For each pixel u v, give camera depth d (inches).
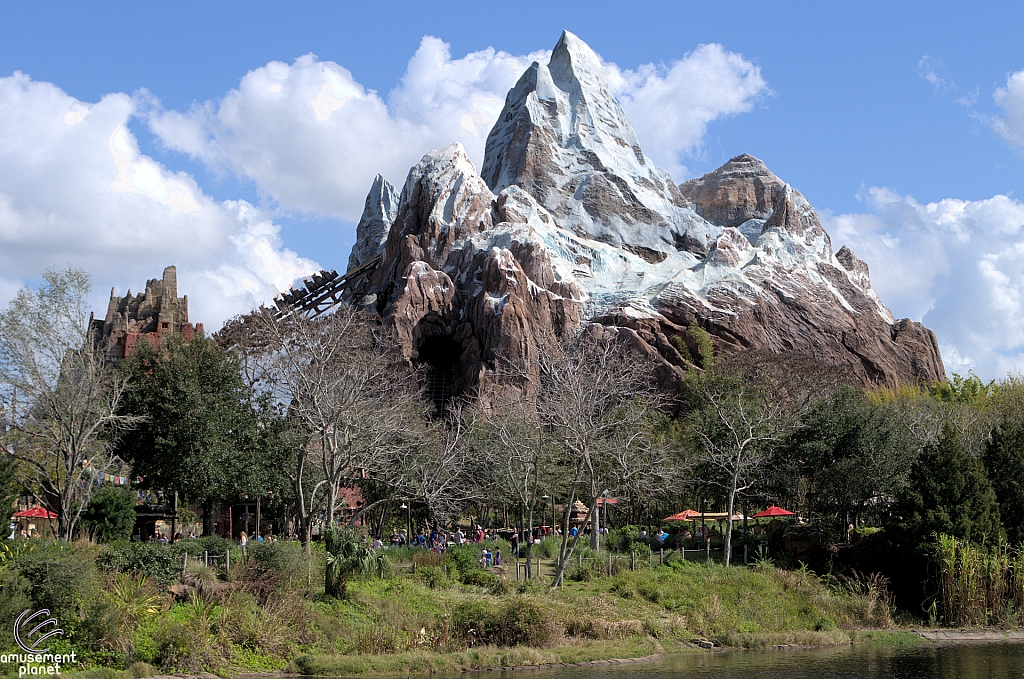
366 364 2561.5
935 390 4682.6
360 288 6441.9
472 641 1485.0
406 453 2358.5
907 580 1967.3
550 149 7500.0
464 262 6141.7
